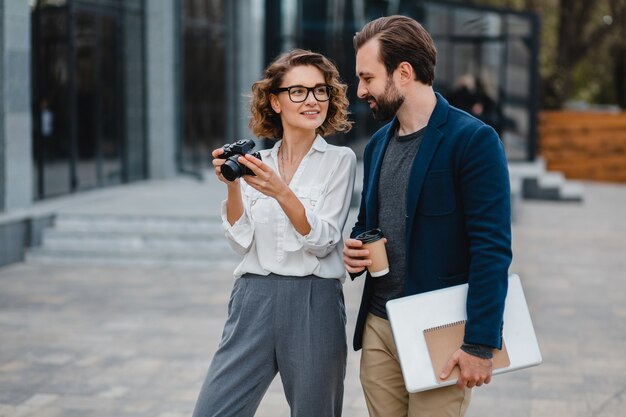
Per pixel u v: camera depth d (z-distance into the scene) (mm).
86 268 9953
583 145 22203
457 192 2984
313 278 3244
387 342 3191
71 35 12969
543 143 22312
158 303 8180
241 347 3248
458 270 3031
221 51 19359
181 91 16609
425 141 3008
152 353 6500
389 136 3195
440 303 2957
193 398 5484
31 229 10406
